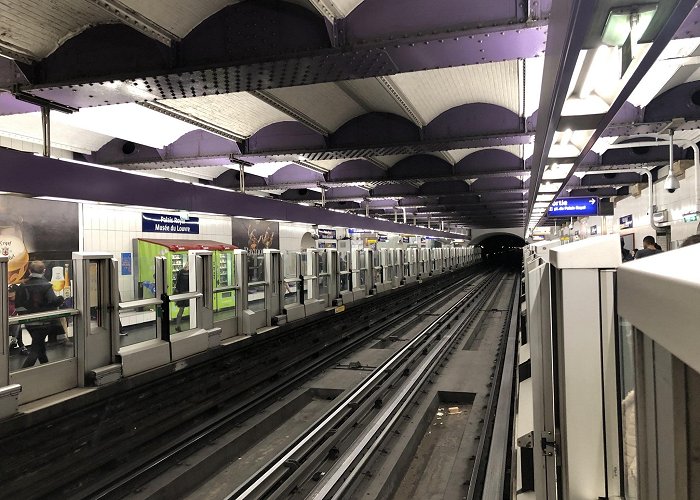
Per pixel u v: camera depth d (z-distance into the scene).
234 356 7.27
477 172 12.60
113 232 10.82
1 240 8.46
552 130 4.19
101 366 5.21
